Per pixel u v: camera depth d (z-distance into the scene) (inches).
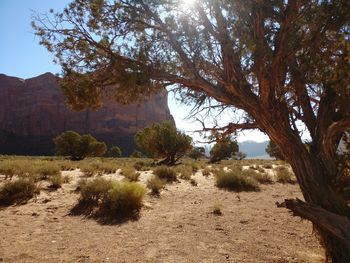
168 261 240.4
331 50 193.2
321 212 184.4
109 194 413.7
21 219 347.9
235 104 196.7
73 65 196.7
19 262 225.0
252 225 366.9
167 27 188.7
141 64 187.6
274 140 199.9
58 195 464.4
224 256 257.4
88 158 2038.6
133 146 4776.1
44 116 5064.0
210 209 438.6
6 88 5334.6
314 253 277.6
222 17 177.5
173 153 1357.0
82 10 190.5
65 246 266.5
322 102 208.5
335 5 170.1
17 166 685.9
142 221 359.6
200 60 192.1
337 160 202.1
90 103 197.5
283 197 560.7
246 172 861.2
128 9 191.0
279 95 191.9
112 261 234.8
